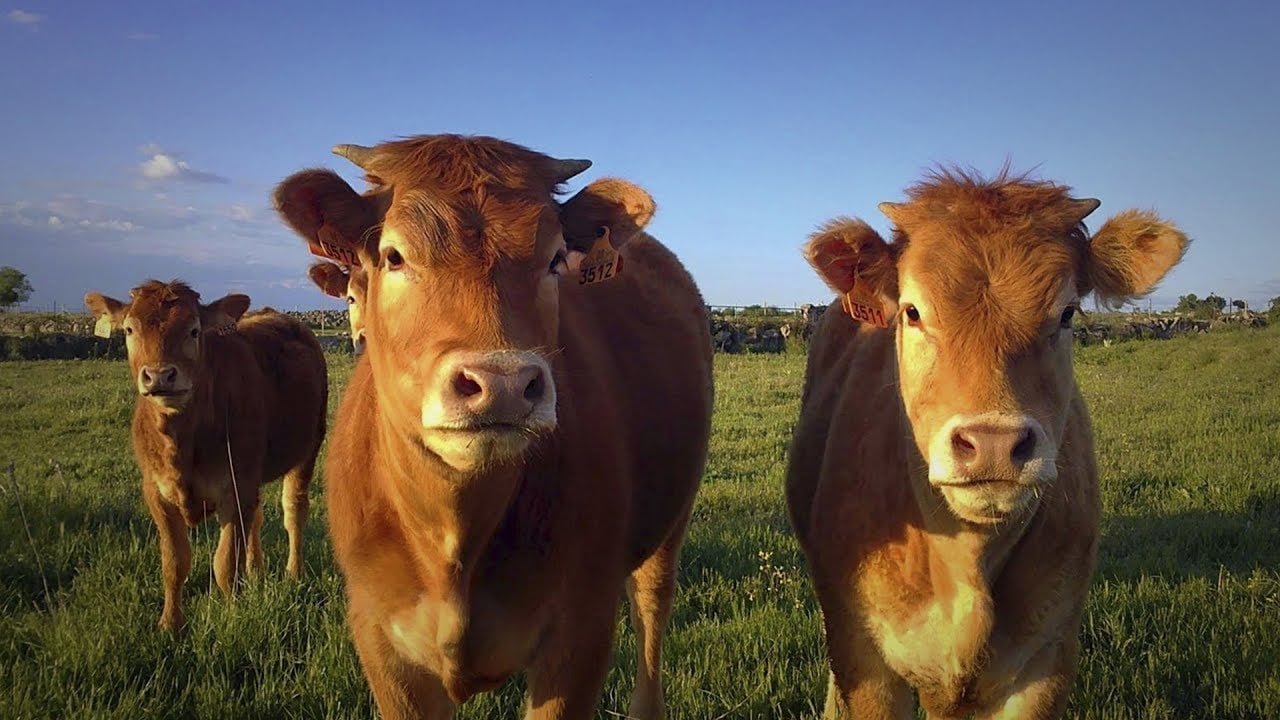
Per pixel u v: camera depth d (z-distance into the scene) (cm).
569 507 140
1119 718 178
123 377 898
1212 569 271
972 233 133
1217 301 2055
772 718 190
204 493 278
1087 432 160
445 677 136
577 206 142
